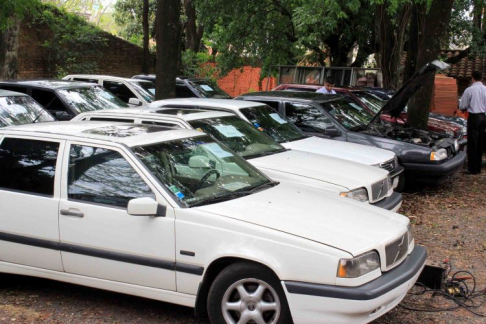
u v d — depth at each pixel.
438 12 11.41
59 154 5.11
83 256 4.85
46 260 5.04
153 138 5.23
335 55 22.22
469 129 11.60
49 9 21.28
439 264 6.38
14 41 16.78
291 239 4.12
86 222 4.80
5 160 5.30
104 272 4.80
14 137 5.36
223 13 20.11
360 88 14.25
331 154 8.28
